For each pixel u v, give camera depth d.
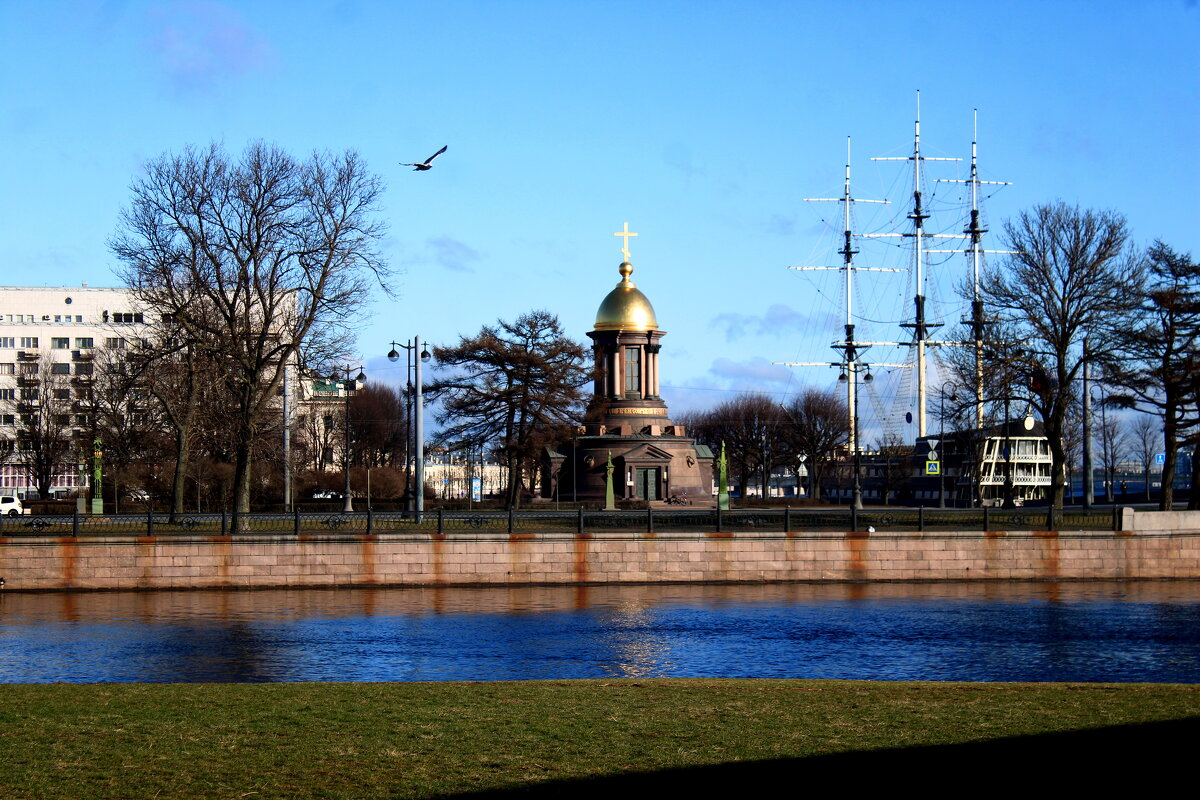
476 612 44.19
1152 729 19.22
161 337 68.50
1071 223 67.56
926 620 41.72
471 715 20.69
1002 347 68.56
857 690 23.48
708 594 49.78
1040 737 18.66
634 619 42.12
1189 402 67.94
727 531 54.50
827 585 52.97
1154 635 38.06
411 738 18.84
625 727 19.61
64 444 104.12
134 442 87.62
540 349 91.69
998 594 49.66
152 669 31.94
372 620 42.00
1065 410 68.00
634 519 56.84
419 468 62.00
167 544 51.22
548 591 50.91
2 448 120.44
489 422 91.06
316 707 21.55
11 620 42.25
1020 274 68.44
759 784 16.06
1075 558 54.59
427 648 35.59
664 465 110.44
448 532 53.69
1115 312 66.62
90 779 16.42
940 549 54.19
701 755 17.62
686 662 32.81
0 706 21.69
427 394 91.31
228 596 49.34
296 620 42.06
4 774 16.66
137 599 48.41
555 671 31.33
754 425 151.62
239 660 33.47
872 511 61.62
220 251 62.66
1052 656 33.75
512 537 52.62
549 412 90.81
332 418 135.50
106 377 99.88
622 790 15.84
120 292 150.62
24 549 50.69
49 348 148.88
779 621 41.56
